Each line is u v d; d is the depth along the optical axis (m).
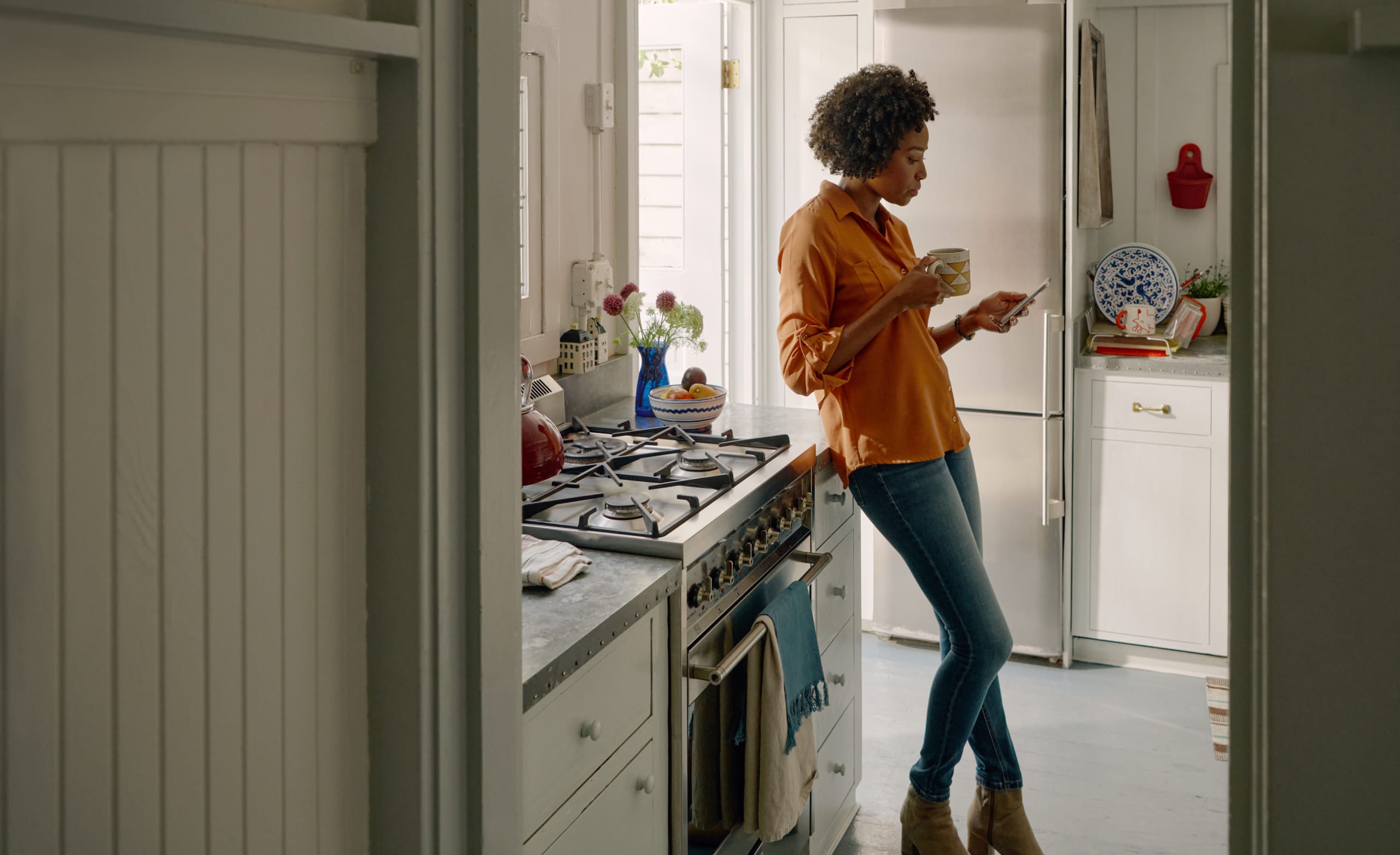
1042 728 3.26
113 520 0.89
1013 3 3.40
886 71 2.26
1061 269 3.49
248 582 1.02
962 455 2.48
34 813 0.84
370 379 1.15
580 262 2.90
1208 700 3.42
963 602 2.31
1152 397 3.50
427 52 1.12
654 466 2.31
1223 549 3.49
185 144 0.92
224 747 1.00
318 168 1.07
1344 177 0.72
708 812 1.96
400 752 1.19
